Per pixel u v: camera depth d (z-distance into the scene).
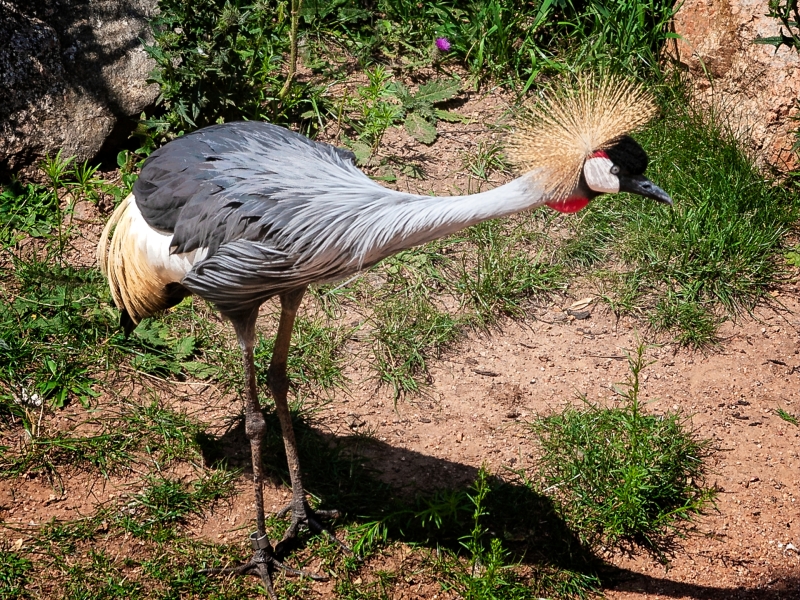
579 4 7.11
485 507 4.19
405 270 5.41
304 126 6.28
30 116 5.48
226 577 3.89
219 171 3.69
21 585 3.76
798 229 5.94
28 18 5.52
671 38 6.74
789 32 5.85
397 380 4.83
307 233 3.53
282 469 4.36
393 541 4.07
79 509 4.10
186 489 4.22
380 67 6.62
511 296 5.36
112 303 4.98
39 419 4.42
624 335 5.23
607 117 3.41
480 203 3.45
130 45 5.82
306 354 4.89
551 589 3.94
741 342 5.23
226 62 5.49
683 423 4.70
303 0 6.91
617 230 5.78
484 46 6.86
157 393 4.66
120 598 3.75
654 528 4.19
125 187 5.62
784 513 4.30
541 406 4.77
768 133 6.12
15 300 4.94
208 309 5.11
